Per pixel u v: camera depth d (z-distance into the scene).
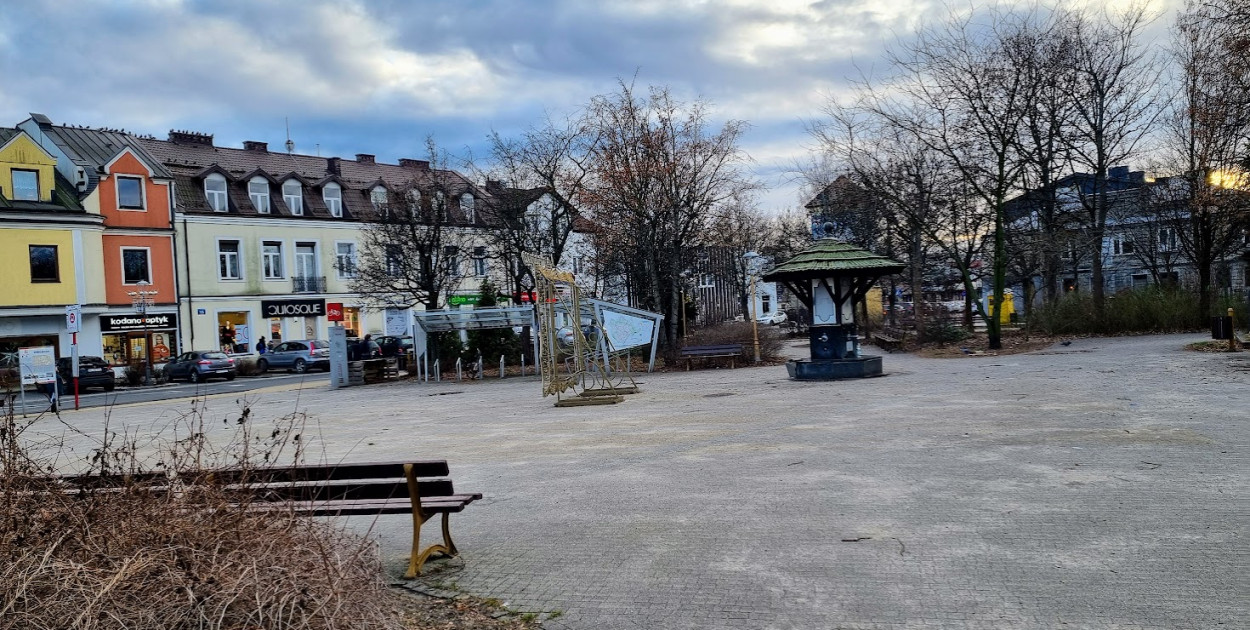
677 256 28.11
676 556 5.68
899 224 29.06
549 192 30.64
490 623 4.62
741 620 4.48
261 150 54.12
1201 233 30.41
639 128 27.67
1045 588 4.69
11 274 39.22
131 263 43.72
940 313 30.64
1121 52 28.50
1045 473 7.55
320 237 50.78
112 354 43.00
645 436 11.60
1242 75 19.73
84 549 4.21
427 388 25.58
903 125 26.28
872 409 12.88
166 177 44.78
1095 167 29.81
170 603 3.97
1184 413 10.53
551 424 13.91
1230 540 5.35
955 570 5.07
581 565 5.61
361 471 5.53
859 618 4.41
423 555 5.58
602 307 25.47
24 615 3.95
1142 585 4.65
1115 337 27.84
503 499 7.91
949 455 8.67
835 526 6.19
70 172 42.81
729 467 8.80
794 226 43.34
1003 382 15.64
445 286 34.44
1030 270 32.44
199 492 4.59
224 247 47.28
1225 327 19.88
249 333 47.75
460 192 33.84
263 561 4.07
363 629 4.02
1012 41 25.92
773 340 29.66
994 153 26.25
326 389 28.62
